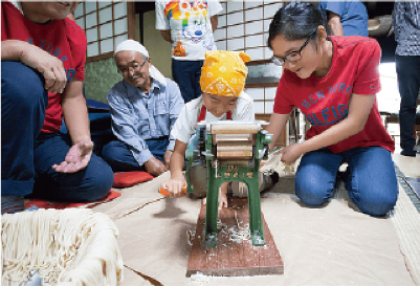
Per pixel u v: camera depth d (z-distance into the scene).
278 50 1.06
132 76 1.76
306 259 0.89
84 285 0.47
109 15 3.84
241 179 0.93
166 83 1.98
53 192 1.36
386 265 0.85
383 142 1.39
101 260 0.53
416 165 2.07
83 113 1.40
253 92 3.31
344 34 1.87
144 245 0.98
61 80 1.10
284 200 1.40
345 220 1.16
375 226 1.10
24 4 1.08
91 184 1.31
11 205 1.01
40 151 1.35
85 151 1.30
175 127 1.22
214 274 0.81
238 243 0.94
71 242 0.68
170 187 1.07
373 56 1.16
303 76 1.15
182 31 2.37
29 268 0.72
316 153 1.45
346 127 1.24
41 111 1.09
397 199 1.29
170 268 0.85
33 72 1.04
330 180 1.33
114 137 2.18
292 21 1.00
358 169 1.30
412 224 1.12
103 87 4.09
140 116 1.94
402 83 2.30
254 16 3.26
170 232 1.07
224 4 3.41
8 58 1.04
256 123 0.87
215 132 0.84
